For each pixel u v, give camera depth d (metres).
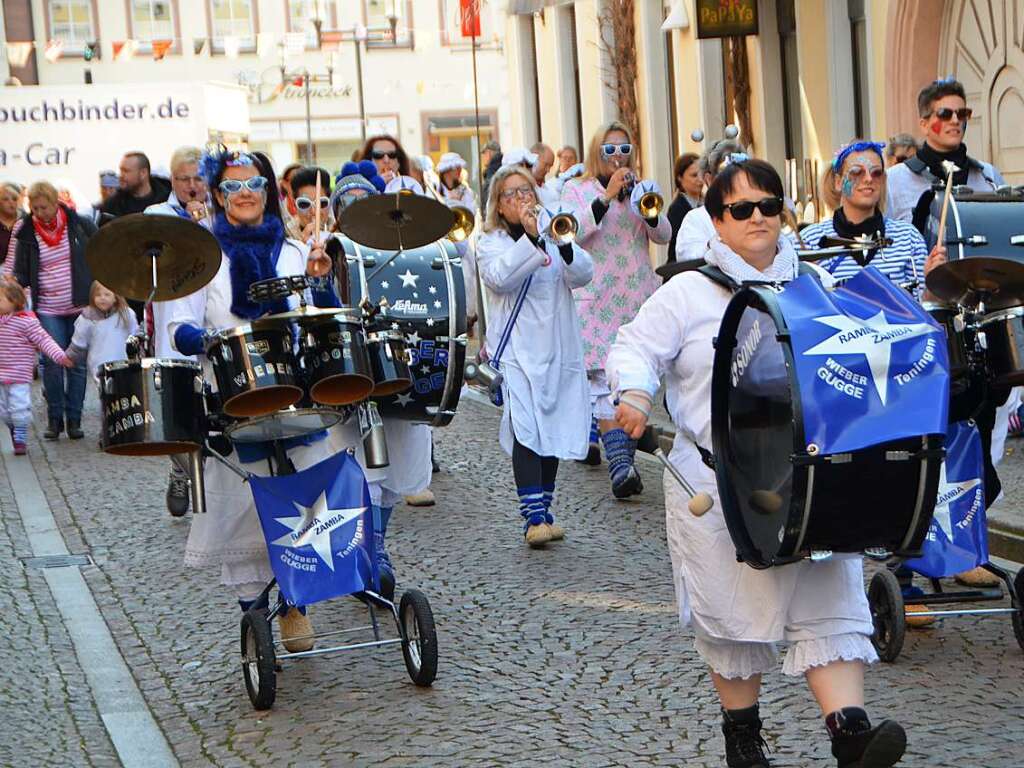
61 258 16.42
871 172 7.75
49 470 13.78
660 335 5.25
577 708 6.75
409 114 52.38
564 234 10.12
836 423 4.54
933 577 7.25
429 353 8.69
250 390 6.40
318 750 6.42
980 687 6.67
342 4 52.28
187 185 10.55
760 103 20.73
